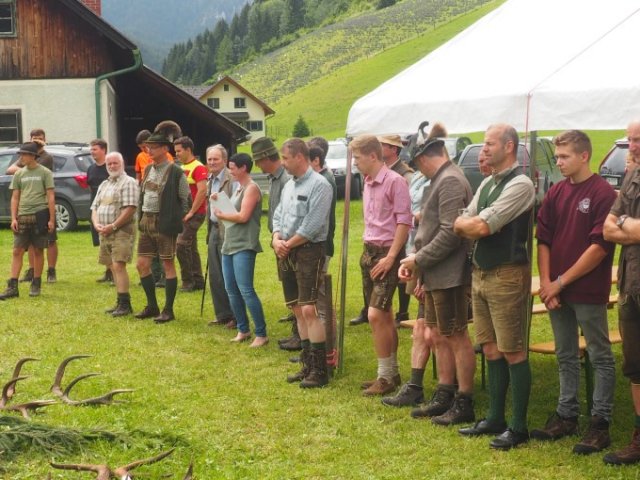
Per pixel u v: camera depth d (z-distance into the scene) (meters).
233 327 8.35
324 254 6.37
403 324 6.43
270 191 7.43
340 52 120.50
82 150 17.09
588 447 4.84
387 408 5.81
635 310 4.55
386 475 4.62
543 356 7.24
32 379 6.52
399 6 141.12
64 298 9.91
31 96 21.73
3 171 16.92
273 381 6.52
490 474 4.60
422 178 6.88
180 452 5.00
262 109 86.25
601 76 5.02
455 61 6.31
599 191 4.77
